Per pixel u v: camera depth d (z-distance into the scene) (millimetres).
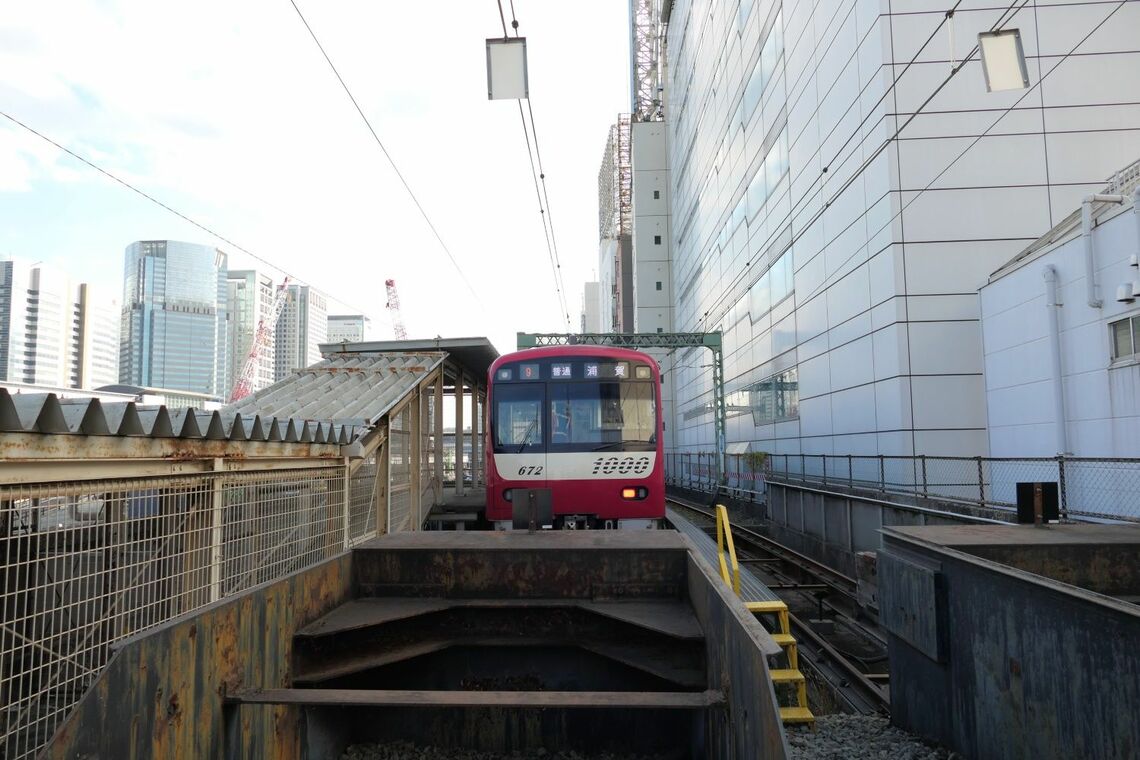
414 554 5188
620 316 93188
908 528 5730
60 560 4062
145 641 2713
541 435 10578
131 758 2600
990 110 16703
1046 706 3619
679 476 46344
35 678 3994
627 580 5082
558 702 3234
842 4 19516
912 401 16438
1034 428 13625
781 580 14023
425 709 4590
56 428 3709
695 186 45250
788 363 24891
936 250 16656
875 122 17500
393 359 12531
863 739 5375
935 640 4754
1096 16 16516
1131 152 16328
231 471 5676
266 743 3605
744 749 2863
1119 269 11359
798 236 23625
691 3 45875
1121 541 4938
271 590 3828
